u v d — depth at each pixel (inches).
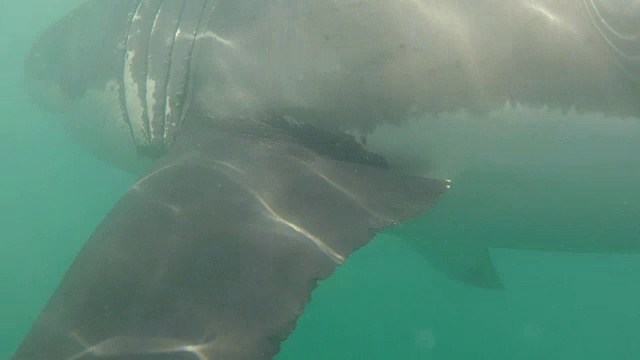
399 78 50.2
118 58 66.6
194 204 48.4
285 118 55.4
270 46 55.6
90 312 41.5
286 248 44.9
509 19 46.3
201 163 52.9
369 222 47.5
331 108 53.2
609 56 43.8
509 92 46.9
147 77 62.4
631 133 44.9
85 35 72.7
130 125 65.6
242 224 46.7
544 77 45.7
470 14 47.4
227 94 57.8
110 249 45.6
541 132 47.1
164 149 64.2
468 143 49.8
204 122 58.2
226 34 58.1
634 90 43.8
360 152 53.9
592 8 43.8
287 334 40.2
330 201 49.2
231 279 42.7
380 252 139.4
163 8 61.7
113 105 69.1
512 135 48.0
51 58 77.7
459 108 48.7
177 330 39.9
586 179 48.1
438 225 61.0
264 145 54.7
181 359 38.3
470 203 54.6
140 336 39.8
